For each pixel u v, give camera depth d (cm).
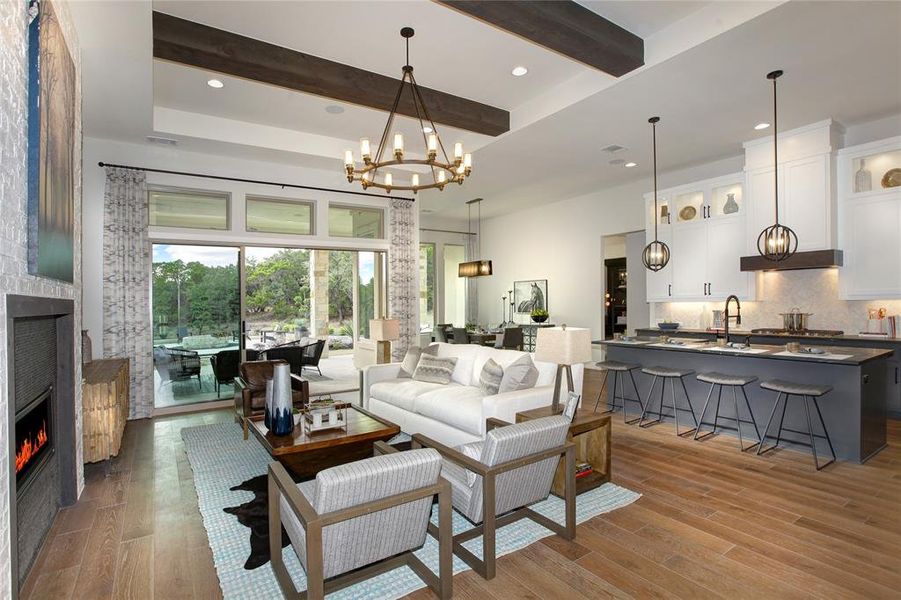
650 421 506
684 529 272
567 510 260
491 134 552
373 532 198
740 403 448
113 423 381
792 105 480
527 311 999
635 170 712
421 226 1083
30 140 202
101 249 534
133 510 303
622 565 237
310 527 176
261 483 346
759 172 579
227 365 608
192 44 364
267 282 666
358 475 182
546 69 448
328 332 748
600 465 345
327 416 353
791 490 323
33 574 233
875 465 368
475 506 239
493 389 409
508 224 1053
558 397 350
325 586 210
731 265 625
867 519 281
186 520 289
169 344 580
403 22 369
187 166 583
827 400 389
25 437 237
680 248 683
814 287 580
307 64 414
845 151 530
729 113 498
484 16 328
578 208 885
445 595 211
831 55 380
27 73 201
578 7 352
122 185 538
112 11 294
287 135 588
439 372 486
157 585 224
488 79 467
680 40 372
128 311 536
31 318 242
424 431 424
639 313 820
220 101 502
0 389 171
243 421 459
